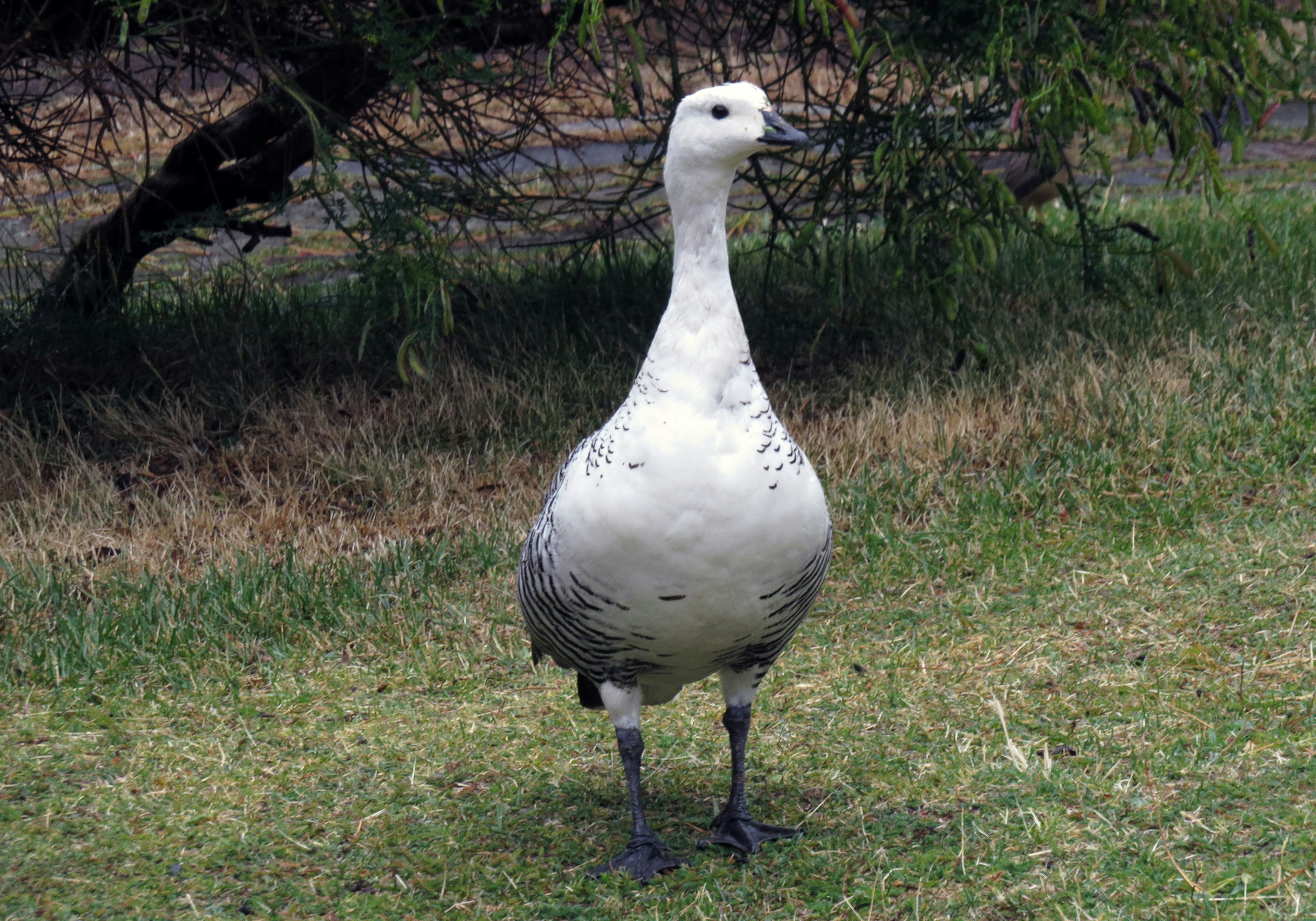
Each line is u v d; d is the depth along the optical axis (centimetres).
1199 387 857
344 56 854
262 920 428
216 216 853
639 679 474
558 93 1253
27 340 962
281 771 535
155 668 627
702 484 408
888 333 1006
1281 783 454
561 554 429
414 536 768
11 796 511
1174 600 623
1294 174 1612
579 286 1059
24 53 837
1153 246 951
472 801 511
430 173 837
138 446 881
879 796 491
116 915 429
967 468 809
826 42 873
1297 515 697
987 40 759
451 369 942
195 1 821
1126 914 392
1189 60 743
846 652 627
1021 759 484
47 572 704
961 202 852
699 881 443
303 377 971
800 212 1270
